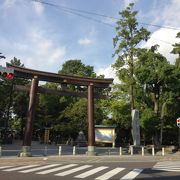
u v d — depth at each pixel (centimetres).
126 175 1546
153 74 3609
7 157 2591
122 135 5422
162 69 3566
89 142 3170
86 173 1600
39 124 6188
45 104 6234
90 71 7075
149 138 4928
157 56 3703
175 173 1664
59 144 5341
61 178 1378
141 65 3741
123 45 3744
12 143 5106
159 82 3716
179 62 4075
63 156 2869
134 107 3991
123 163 2345
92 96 3256
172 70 3622
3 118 5741
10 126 7256
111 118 5347
